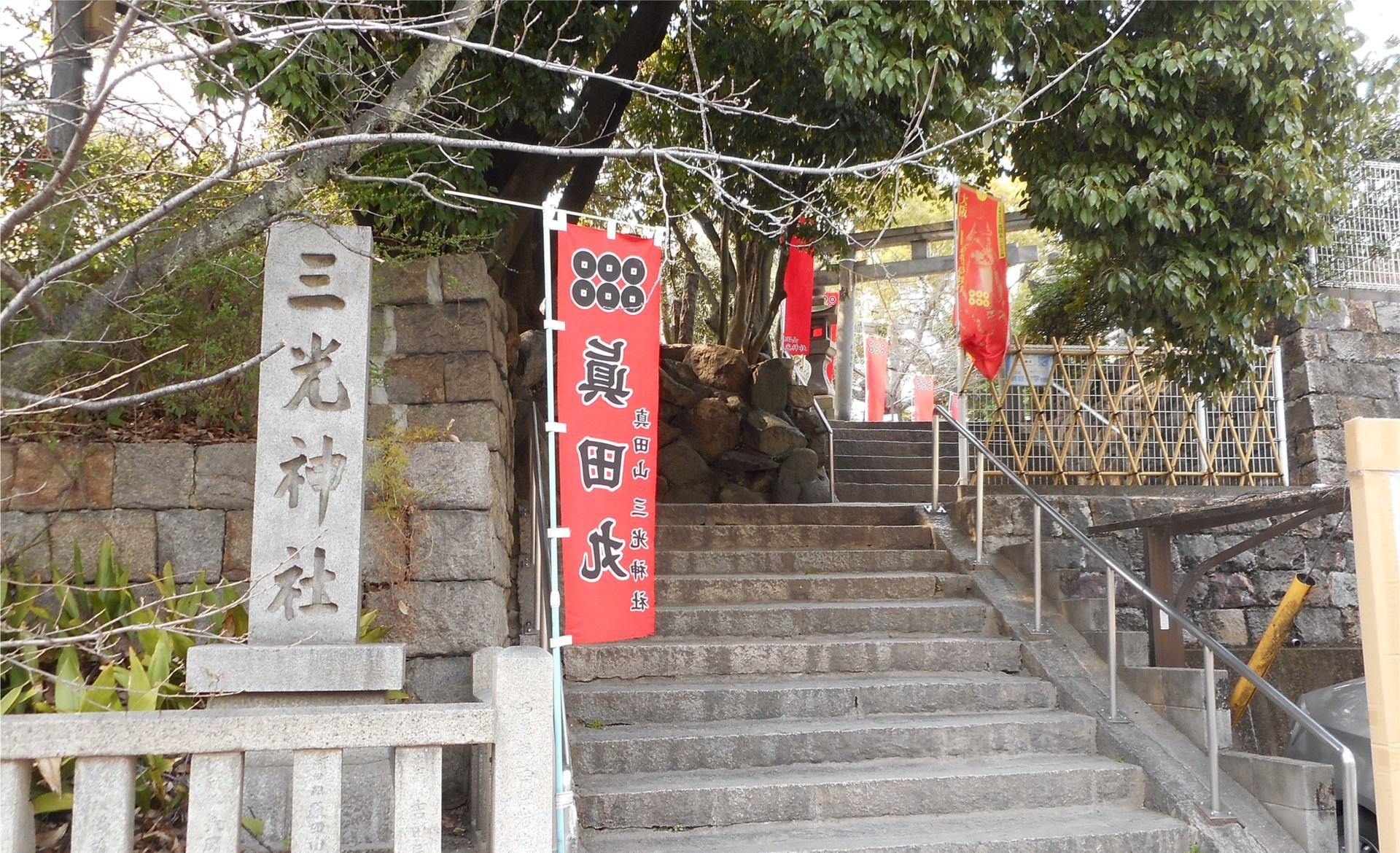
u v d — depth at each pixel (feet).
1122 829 14.79
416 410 17.74
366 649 12.32
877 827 14.92
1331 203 19.54
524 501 23.15
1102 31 19.44
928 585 22.26
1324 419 26.73
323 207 17.70
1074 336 31.89
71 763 12.02
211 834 8.81
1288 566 25.04
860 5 17.93
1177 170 18.62
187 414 17.21
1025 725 17.16
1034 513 21.16
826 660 19.03
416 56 19.47
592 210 39.93
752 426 34.96
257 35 10.59
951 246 59.36
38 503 15.42
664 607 20.51
